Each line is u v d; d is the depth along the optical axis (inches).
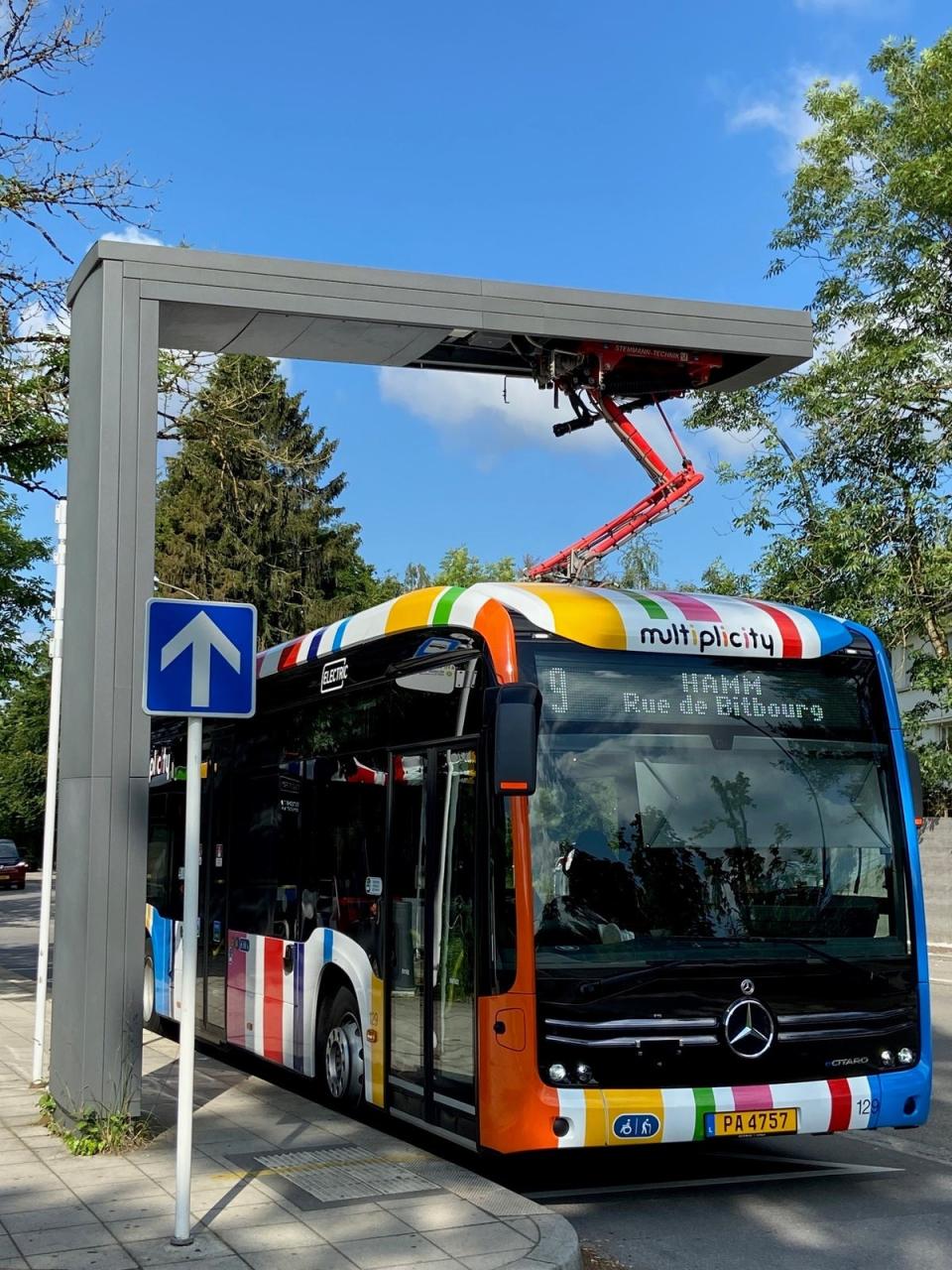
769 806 297.6
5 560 806.5
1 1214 252.5
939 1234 263.9
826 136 931.3
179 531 1908.2
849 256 916.0
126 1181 277.0
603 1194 297.3
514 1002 271.0
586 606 297.7
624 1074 269.7
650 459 430.0
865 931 297.3
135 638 326.3
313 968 379.2
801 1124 277.9
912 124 890.7
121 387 334.3
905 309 892.6
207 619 253.0
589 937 275.1
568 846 279.4
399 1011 325.4
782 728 304.7
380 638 354.3
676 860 285.9
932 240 887.1
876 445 892.6
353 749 365.7
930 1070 296.7
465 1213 253.4
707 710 299.3
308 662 406.3
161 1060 452.4
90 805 316.8
